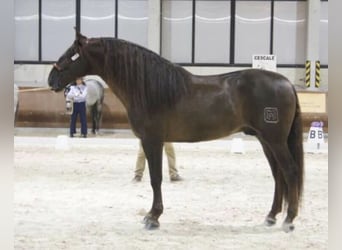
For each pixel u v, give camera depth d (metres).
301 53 30.12
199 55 30.52
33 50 30.58
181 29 30.45
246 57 30.45
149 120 9.74
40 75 30.53
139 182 14.52
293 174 9.62
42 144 22.30
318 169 17.00
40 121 26.95
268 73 9.72
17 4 30.39
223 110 9.64
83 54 10.13
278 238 9.52
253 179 15.09
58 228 10.05
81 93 24.66
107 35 30.66
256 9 30.22
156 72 9.72
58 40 30.58
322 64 29.70
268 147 9.89
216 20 30.34
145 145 9.82
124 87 9.87
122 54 9.87
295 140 9.75
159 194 9.96
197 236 9.59
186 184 14.33
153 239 9.38
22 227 10.09
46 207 11.69
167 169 16.59
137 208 11.67
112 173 15.83
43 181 14.57
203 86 9.73
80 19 30.53
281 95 9.53
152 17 29.53
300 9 30.03
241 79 9.70
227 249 8.87
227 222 10.58
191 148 21.58
